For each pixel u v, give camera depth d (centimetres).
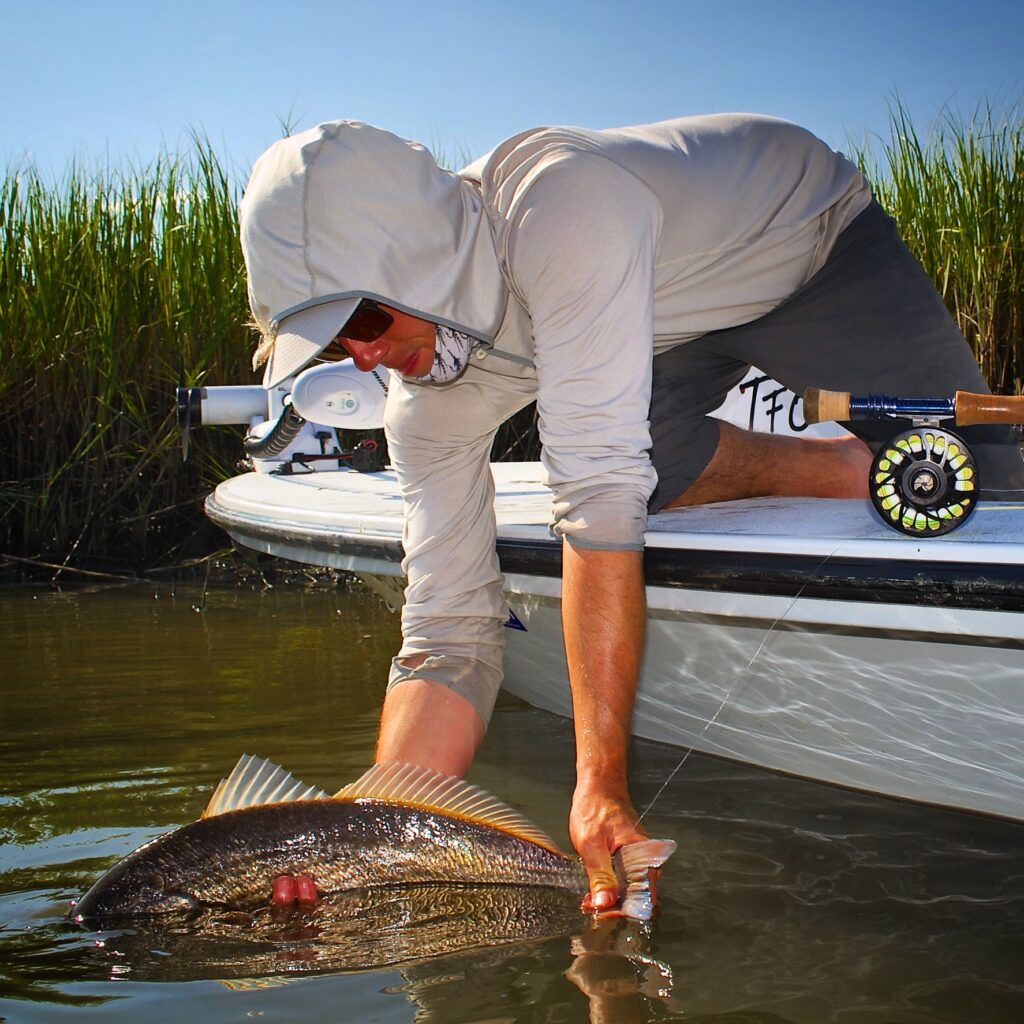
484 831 206
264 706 344
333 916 194
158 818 249
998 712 212
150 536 675
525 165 202
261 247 196
